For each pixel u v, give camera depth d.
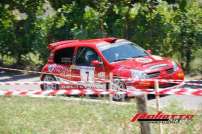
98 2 31.39
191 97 21.42
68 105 19.36
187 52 28.81
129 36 30.19
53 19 32.06
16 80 29.25
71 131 15.77
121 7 30.06
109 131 15.49
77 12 31.25
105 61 21.89
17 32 32.75
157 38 29.45
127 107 18.48
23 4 33.22
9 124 16.62
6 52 33.22
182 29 28.84
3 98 21.59
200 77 26.78
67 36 31.55
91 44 22.81
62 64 23.58
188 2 29.20
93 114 17.50
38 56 32.78
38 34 32.09
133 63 21.52
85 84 22.48
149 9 29.83
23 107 19.11
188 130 14.91
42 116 17.55
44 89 24.31
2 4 33.19
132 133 15.17
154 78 20.88
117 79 19.89
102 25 30.83
